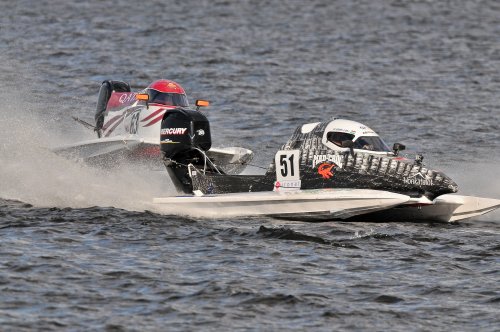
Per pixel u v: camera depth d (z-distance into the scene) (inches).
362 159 2298.2
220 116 3993.6
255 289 1766.7
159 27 6638.8
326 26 7180.1
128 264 1894.7
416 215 2317.9
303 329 1596.9
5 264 1868.8
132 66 5123.0
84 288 1755.7
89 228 2156.7
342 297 1742.1
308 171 2329.0
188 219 2306.8
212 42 6107.3
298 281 1818.4
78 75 4835.1
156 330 1578.5
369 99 4471.0
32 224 2180.1
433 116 4079.7
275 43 6225.4
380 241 2111.2
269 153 3346.5
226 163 2913.4
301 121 3939.5
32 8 7273.6
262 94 4507.9
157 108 2891.2
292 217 2335.1
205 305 1689.2
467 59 5841.5
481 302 1726.1
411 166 2278.5
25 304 1670.8
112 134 3038.9
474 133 3722.9
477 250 2041.1
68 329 1571.1
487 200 2298.2
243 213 2365.9
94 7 7480.3
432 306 1705.2
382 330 1599.4
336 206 2276.1
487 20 7810.0
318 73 5152.6
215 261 1927.9
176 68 5113.2
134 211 2369.6
